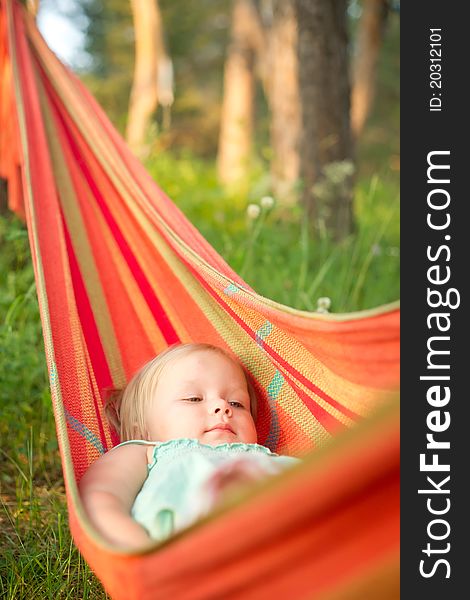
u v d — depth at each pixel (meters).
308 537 1.89
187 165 11.87
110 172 3.95
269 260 6.14
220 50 31.53
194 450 2.83
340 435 1.78
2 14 4.98
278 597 1.96
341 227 7.87
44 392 4.37
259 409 3.20
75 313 3.48
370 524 1.88
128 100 28.25
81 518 2.24
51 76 4.61
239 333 3.23
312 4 8.10
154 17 16.19
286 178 11.23
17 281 5.29
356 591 1.94
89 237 3.84
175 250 3.45
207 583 1.98
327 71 8.12
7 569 3.21
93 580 3.14
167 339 3.55
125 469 2.77
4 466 4.30
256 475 2.62
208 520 1.91
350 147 8.25
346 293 5.99
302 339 2.76
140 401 3.14
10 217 6.02
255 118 20.44
